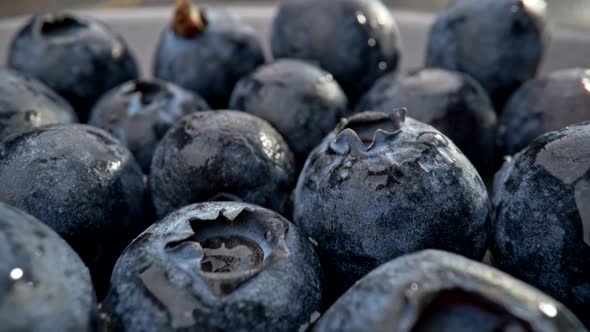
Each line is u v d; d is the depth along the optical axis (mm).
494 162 99
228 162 81
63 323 60
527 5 103
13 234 62
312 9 105
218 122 83
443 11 109
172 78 110
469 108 93
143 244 69
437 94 93
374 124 78
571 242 69
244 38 111
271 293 66
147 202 84
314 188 75
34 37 105
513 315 56
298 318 67
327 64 105
